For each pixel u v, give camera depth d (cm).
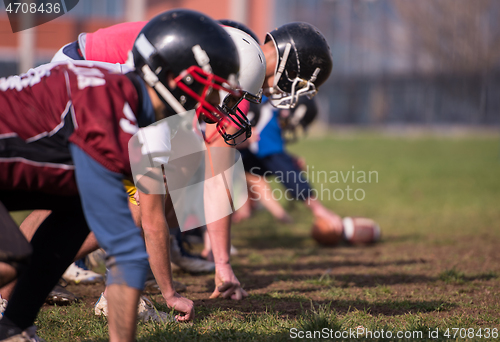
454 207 2822
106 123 592
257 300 1119
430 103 12262
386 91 12900
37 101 628
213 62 659
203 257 1606
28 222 902
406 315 997
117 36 982
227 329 894
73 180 644
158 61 653
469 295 1177
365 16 12644
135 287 600
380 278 1365
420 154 6112
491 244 1877
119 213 598
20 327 723
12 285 869
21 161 625
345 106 13512
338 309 1053
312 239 2077
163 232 903
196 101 682
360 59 13088
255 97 889
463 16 11100
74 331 893
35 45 6253
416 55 11994
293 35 1096
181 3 7781
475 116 11719
